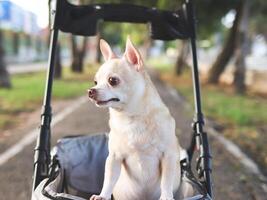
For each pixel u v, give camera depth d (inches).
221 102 107.3
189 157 33.0
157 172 26.5
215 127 76.9
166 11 34.9
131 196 27.5
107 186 26.4
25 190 44.2
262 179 49.4
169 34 35.0
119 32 304.7
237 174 50.7
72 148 33.1
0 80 121.0
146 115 25.4
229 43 155.9
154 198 27.3
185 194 27.0
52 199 23.5
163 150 25.9
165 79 192.5
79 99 116.0
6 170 50.1
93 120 82.5
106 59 28.0
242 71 127.2
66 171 32.0
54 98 116.0
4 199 41.8
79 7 34.1
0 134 68.9
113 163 26.6
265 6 138.1
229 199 42.9
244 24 124.7
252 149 63.4
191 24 34.0
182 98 121.1
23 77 173.5
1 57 120.7
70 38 208.4
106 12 34.5
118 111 25.5
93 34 34.7
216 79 161.0
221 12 155.9
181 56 221.9
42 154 28.7
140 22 35.7
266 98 124.3
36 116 85.6
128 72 25.2
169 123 26.0
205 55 350.0
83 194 33.2
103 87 24.6
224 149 61.5
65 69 227.5
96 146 34.0
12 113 87.7
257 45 438.9
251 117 85.7
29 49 357.7
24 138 65.9
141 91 25.3
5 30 300.2
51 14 33.3
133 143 25.6
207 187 27.6
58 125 77.3
